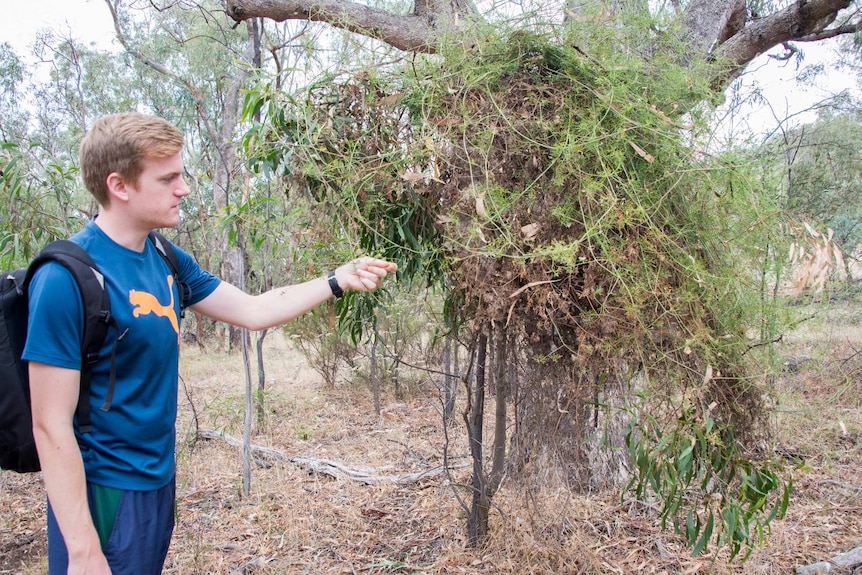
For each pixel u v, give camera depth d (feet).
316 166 5.56
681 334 5.19
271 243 6.77
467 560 8.51
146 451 4.69
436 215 5.95
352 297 7.14
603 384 5.89
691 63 6.19
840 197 15.69
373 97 5.87
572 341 5.92
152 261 4.93
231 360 29.27
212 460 13.80
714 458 5.54
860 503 10.00
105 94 38.34
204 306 5.66
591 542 8.97
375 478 12.27
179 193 4.72
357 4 10.14
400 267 6.76
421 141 5.50
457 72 5.59
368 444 15.34
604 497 10.29
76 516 4.10
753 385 5.49
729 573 8.26
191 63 30.60
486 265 5.57
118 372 4.49
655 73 5.63
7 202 9.93
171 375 4.91
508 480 8.14
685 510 9.43
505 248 5.29
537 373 6.38
